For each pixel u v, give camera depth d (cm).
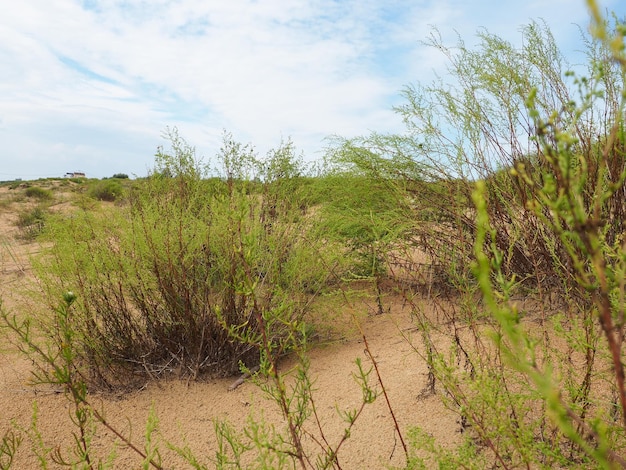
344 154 384
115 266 291
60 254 294
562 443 155
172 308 286
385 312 324
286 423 217
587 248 62
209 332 279
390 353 263
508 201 280
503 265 261
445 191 325
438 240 311
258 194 410
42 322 277
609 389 168
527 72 298
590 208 202
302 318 298
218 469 153
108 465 159
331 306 312
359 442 192
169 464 199
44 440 217
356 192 377
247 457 195
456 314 278
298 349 163
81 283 274
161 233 299
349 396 229
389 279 371
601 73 72
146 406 247
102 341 277
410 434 154
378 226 325
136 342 287
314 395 237
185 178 478
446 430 185
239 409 238
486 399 134
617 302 135
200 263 306
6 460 202
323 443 195
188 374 276
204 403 248
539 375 58
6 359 296
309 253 309
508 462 155
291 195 432
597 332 152
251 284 141
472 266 60
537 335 206
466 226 306
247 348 275
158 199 418
